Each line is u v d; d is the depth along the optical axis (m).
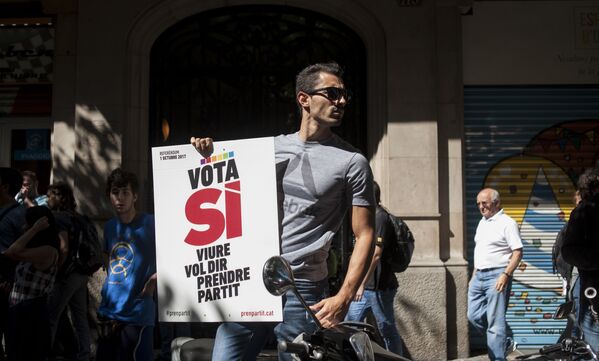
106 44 9.66
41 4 10.01
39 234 6.15
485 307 8.19
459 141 9.63
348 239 9.73
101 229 9.41
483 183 9.91
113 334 5.21
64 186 8.16
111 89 9.60
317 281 3.66
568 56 9.99
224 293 3.59
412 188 9.48
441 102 9.64
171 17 9.86
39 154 10.31
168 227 3.70
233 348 3.73
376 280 7.38
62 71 9.78
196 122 10.06
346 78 10.12
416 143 9.51
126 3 9.68
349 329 3.18
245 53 10.11
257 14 10.10
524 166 9.94
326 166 3.61
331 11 9.84
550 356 4.32
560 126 9.98
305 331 3.59
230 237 3.60
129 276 5.28
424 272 9.27
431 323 9.23
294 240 3.62
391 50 9.60
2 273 6.71
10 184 6.82
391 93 9.55
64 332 8.48
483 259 8.12
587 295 4.82
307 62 10.13
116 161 9.51
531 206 9.93
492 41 9.94
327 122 3.61
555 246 8.30
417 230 9.41
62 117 9.76
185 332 8.81
